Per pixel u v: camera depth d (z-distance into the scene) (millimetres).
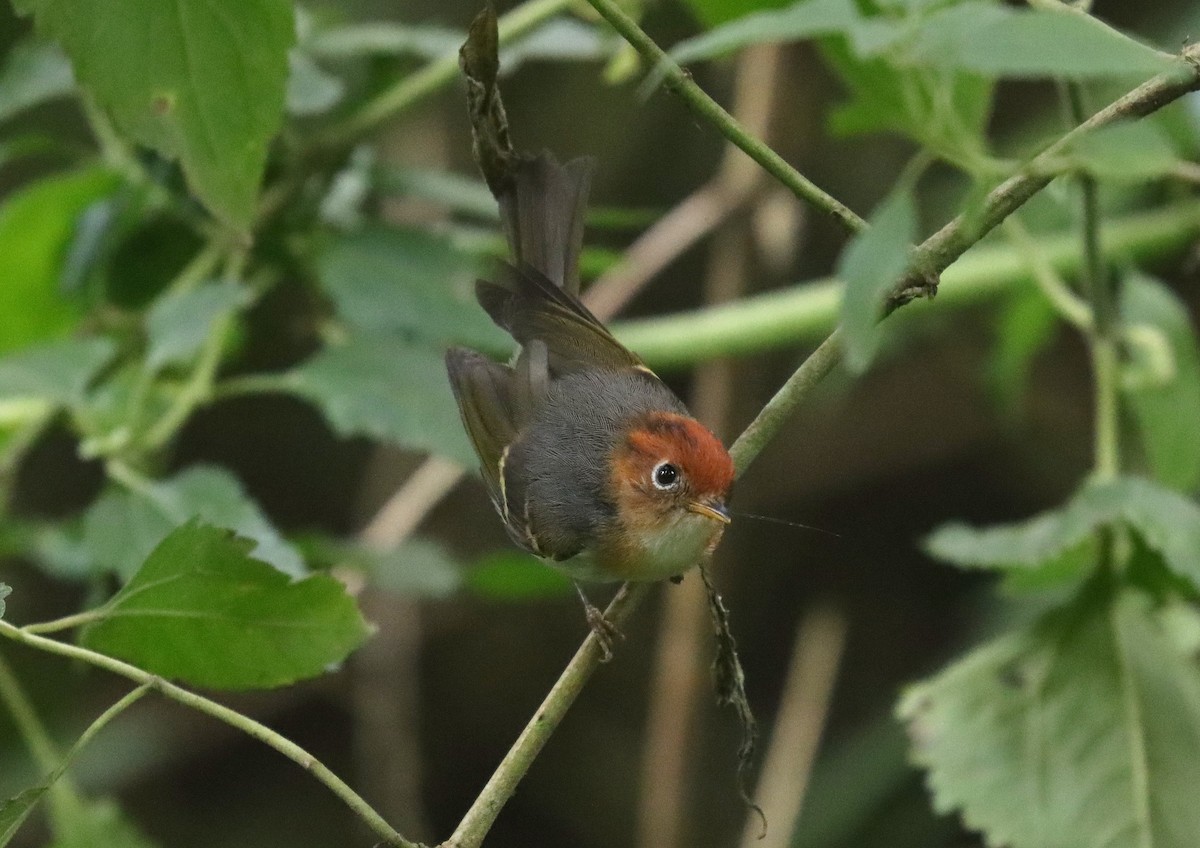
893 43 3980
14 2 5547
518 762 5215
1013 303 10242
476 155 7004
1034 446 14414
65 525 8664
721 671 6055
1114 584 7805
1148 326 8438
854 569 15172
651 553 7594
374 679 13016
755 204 11742
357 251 8352
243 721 4824
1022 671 7781
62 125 13266
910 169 5176
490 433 7672
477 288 7648
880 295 3996
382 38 9031
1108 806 7332
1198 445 8250
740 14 7438
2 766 11156
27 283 9539
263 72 5676
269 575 5211
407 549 8961
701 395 12070
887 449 14859
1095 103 8852
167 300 8031
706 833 13828
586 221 8492
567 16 10336
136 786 14344
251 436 15266
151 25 5574
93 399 8367
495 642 15289
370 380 7871
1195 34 11312
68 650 4828
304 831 14672
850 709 14664
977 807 7418
